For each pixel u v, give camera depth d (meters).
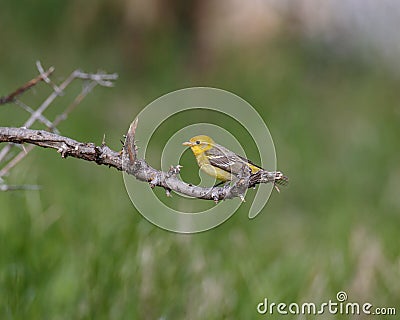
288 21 18.12
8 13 17.38
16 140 4.77
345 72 18.02
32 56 16.77
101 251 8.19
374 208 12.84
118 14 17.61
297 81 17.14
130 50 17.45
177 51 17.59
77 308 7.60
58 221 8.99
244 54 17.62
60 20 17.56
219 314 7.83
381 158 15.09
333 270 9.12
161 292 7.93
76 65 16.84
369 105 17.16
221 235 9.98
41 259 8.14
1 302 7.47
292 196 13.53
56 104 14.72
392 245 10.21
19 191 9.23
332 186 13.78
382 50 18.50
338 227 11.48
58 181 11.03
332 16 18.31
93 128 14.20
